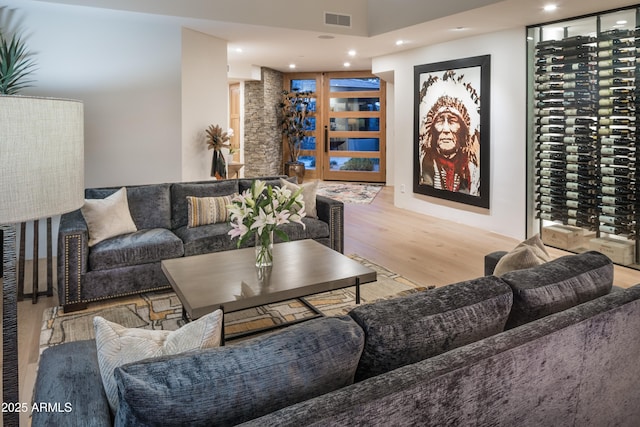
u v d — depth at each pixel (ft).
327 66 32.07
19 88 15.35
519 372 4.61
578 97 15.96
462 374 4.18
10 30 15.40
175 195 14.66
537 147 17.75
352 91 35.78
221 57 21.11
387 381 3.91
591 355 5.32
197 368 3.74
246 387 3.74
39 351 9.57
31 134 3.39
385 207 26.27
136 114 17.81
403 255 16.67
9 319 4.14
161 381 3.58
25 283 13.71
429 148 23.11
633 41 14.19
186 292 8.91
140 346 4.48
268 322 10.94
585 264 6.32
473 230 20.51
